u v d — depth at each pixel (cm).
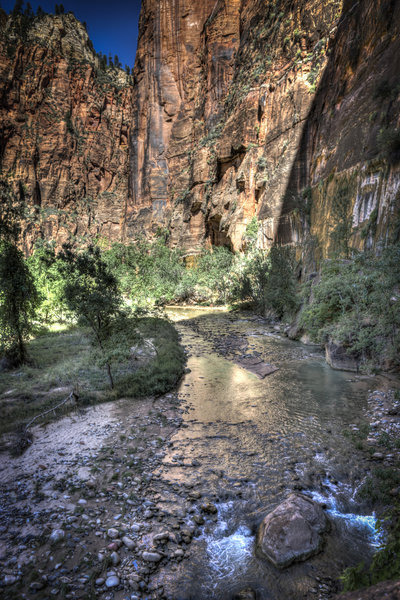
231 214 6022
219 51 7738
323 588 434
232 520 571
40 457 762
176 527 546
